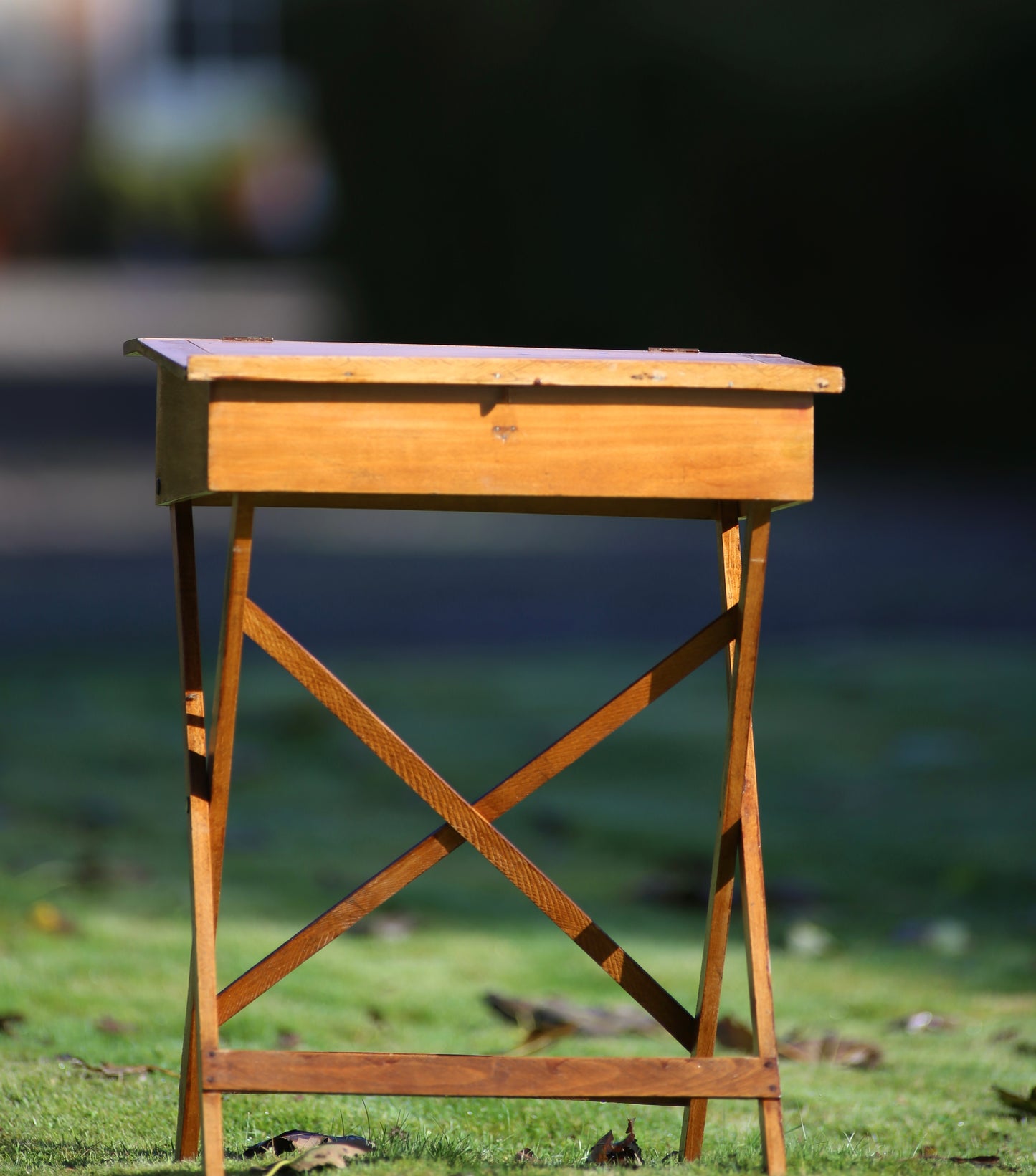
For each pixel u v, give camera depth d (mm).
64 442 37656
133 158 95938
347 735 14367
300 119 93188
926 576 22547
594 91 33188
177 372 4789
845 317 32188
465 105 36062
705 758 14031
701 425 4996
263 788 13094
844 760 13930
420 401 4863
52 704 15180
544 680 16359
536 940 9758
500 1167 5336
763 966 5254
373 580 22328
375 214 40031
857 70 29531
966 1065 7320
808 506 29172
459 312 38031
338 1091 4949
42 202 96125
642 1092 5070
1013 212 29797
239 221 96812
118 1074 6695
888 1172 5418
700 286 32844
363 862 11172
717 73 30859
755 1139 6023
